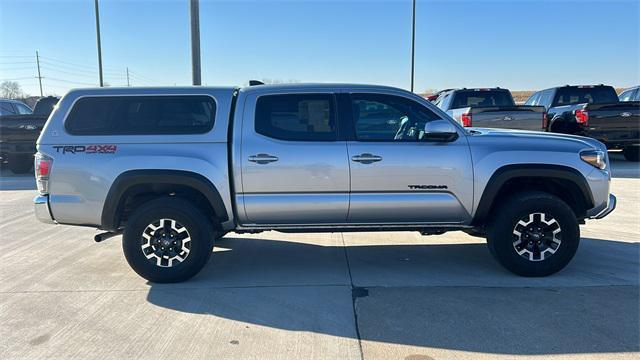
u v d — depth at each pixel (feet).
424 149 16.35
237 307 14.38
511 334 12.46
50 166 16.03
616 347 11.78
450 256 19.38
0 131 41.83
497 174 16.42
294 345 12.03
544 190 17.62
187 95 16.48
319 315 13.75
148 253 16.22
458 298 14.85
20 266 18.17
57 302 14.78
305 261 18.89
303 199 16.29
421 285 16.06
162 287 16.06
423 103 16.84
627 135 39.81
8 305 14.55
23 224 24.75
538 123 36.86
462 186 16.44
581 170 16.53
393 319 13.42
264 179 16.17
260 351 11.75
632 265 17.78
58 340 12.34
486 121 36.50
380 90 16.74
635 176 36.60
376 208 16.44
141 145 16.07
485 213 16.67
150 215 16.01
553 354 11.47
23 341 12.29
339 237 22.50
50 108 46.29
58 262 18.66
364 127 16.61
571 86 45.83
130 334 12.67
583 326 12.87
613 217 24.97
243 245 21.21
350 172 16.22
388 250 20.31
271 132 16.37
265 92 16.62
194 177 15.98
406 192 16.44
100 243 21.34
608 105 39.50
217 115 16.35
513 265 16.55
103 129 16.22
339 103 16.61
